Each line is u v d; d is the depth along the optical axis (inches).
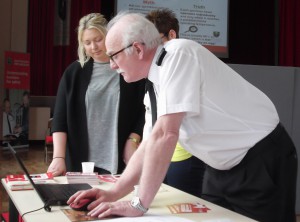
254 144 56.2
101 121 79.7
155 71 51.8
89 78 80.5
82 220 46.2
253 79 129.5
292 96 132.6
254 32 312.8
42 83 295.3
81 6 291.6
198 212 50.6
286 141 58.9
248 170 56.9
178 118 49.3
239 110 55.3
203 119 52.9
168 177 81.7
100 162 79.6
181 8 275.7
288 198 59.0
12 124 265.7
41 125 286.5
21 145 269.9
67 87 81.1
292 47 312.3
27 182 63.7
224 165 57.7
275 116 59.6
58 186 61.1
